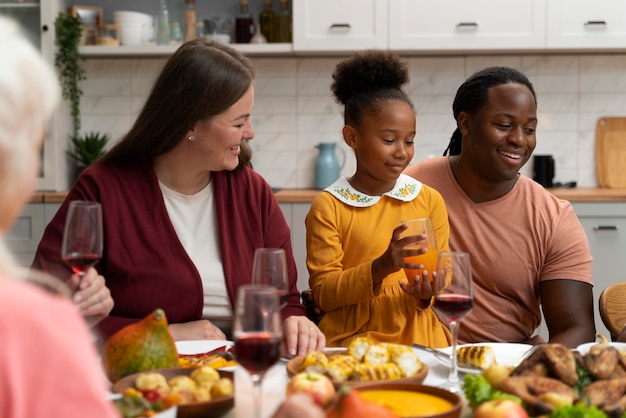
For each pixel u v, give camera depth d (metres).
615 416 1.08
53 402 0.64
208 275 1.83
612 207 3.78
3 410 0.63
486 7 3.93
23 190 0.76
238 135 1.80
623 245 3.79
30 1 4.03
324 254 1.93
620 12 3.91
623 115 4.28
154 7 4.39
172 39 4.16
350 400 0.88
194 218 1.88
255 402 1.05
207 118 1.76
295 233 3.90
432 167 2.25
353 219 1.96
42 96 0.76
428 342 1.89
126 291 1.78
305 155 4.41
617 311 2.02
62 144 4.12
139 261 1.78
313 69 4.36
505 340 2.10
